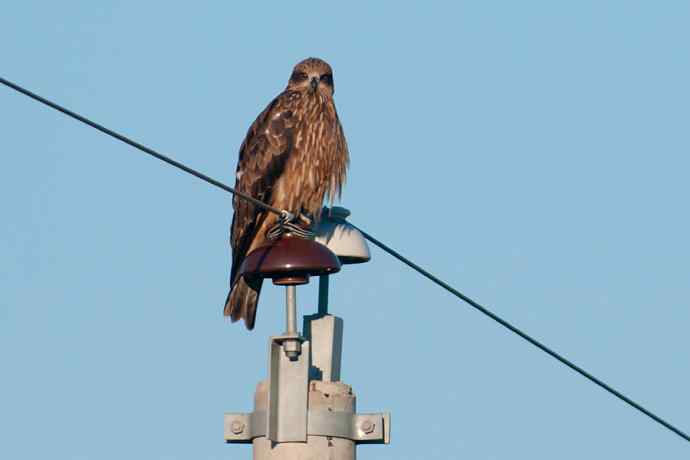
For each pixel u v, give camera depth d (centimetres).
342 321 1060
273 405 934
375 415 941
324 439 928
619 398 1211
